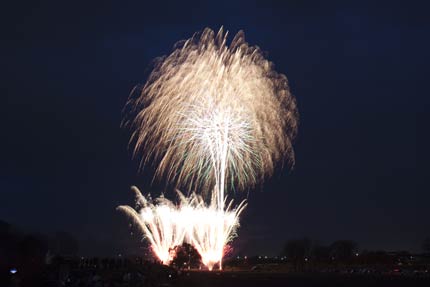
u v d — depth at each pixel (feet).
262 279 401.49
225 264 583.99
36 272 285.84
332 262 621.31
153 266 385.70
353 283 375.04
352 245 626.64
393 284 371.97
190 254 518.37
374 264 601.62
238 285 351.25
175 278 367.25
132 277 319.88
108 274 321.52
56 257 328.49
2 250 283.59
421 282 386.93
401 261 617.62
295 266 601.62
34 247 298.56
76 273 308.81
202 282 366.22
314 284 367.04
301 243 624.59
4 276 271.69
